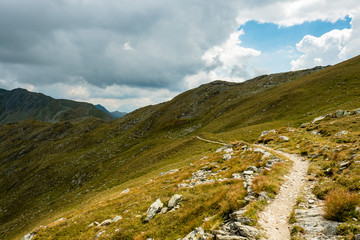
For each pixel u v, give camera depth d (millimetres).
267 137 41938
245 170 21141
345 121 34312
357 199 8953
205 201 15172
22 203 123562
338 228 8047
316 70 153750
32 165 184000
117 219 17562
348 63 110562
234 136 71125
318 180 14523
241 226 9781
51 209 82750
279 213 11016
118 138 192500
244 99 144500
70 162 161500
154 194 21609
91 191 83312
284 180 15797
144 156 100688
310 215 9727
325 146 23109
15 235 63219
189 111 186500
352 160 14344
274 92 124000
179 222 13617
